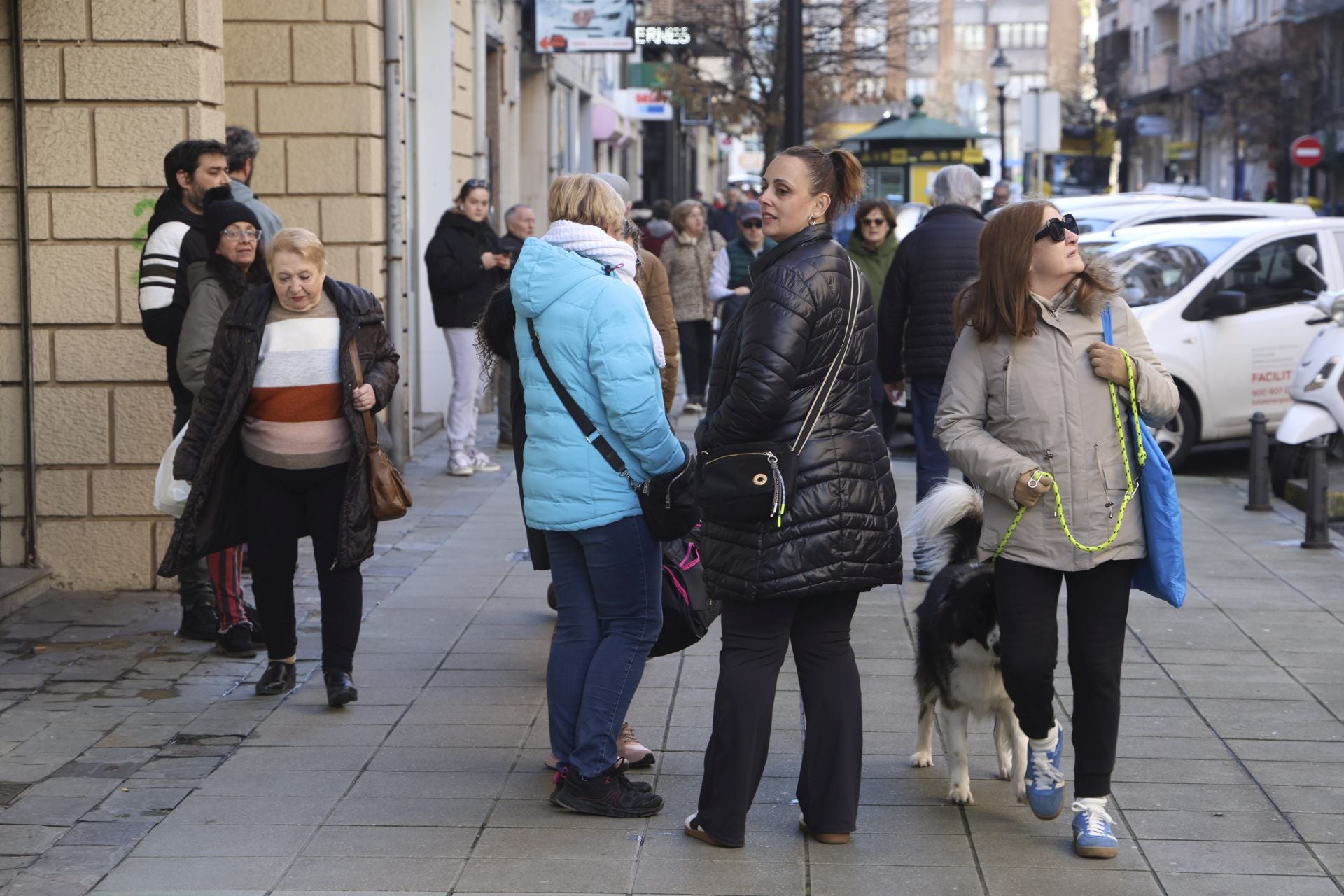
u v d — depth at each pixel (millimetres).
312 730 6906
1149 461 5297
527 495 5902
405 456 14781
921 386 9695
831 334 5258
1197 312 14367
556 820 5836
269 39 13227
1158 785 6203
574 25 23031
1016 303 5332
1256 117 54031
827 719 5551
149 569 9562
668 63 32438
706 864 5418
